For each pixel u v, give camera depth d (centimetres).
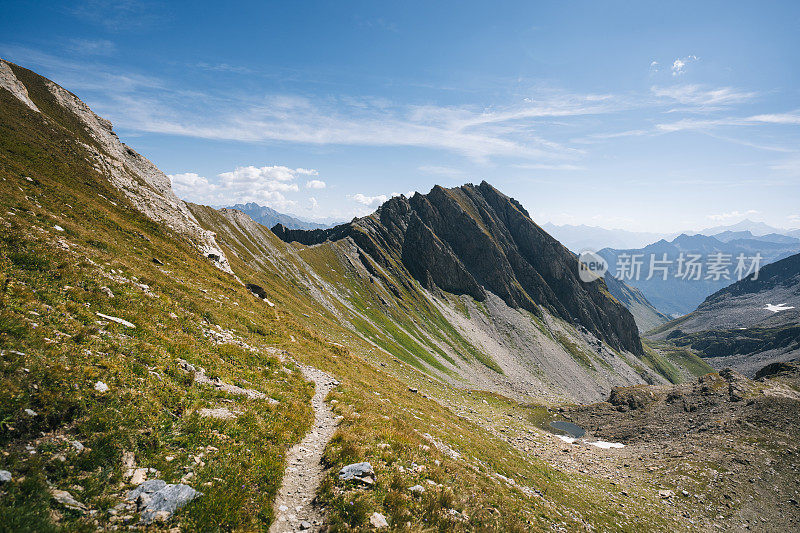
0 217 1892
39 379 980
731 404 5772
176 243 4156
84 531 721
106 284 1848
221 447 1166
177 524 827
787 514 3328
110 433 980
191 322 2133
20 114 4422
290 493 1111
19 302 1282
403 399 3481
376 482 1176
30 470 782
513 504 1708
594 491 3192
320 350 3562
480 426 4525
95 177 4275
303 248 16562
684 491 3575
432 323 16962
